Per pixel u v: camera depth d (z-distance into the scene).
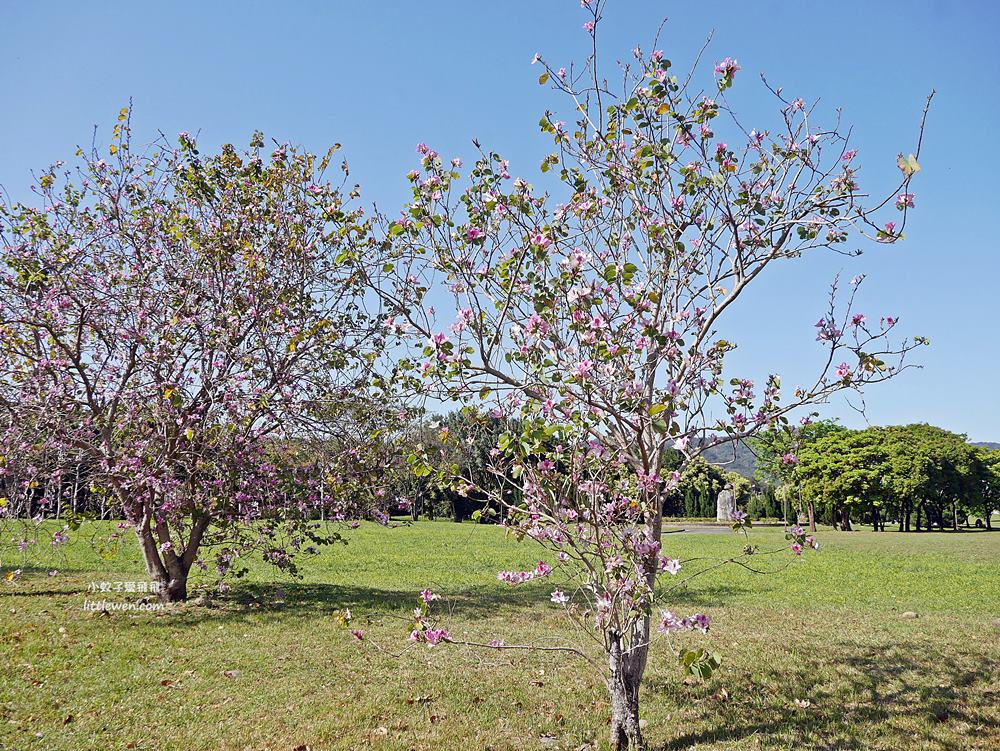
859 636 9.45
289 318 9.85
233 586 12.82
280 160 10.84
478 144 5.54
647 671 7.76
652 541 5.06
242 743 5.53
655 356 5.29
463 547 23.73
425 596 5.38
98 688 6.62
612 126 5.62
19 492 9.84
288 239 10.28
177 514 9.81
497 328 5.12
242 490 9.99
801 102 5.54
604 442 5.46
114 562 15.41
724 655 8.41
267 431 10.02
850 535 36.22
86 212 10.45
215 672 7.29
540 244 4.89
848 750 5.52
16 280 9.73
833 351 5.30
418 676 7.34
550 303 4.86
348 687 6.93
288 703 6.44
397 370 6.33
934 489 42.53
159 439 9.60
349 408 10.57
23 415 9.48
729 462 5.61
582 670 7.74
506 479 5.42
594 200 5.59
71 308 9.55
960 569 18.33
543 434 4.74
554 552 5.84
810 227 5.33
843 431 46.31
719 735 5.86
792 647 8.79
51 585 11.98
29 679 6.74
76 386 9.96
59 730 5.59
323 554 20.30
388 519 11.15
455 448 5.64
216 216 10.66
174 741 5.50
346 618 6.58
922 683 7.14
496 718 6.21
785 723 6.13
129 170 10.64
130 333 9.63
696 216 5.41
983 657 8.09
